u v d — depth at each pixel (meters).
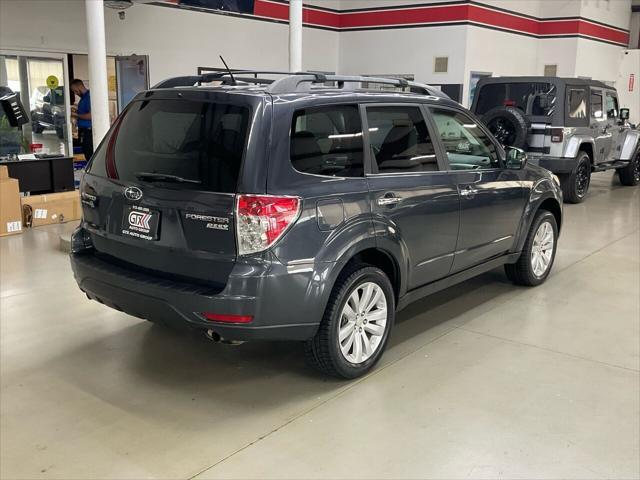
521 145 9.66
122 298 3.51
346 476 2.85
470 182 4.51
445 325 4.73
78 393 3.60
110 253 3.72
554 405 3.53
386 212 3.76
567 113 9.75
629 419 3.39
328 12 15.34
